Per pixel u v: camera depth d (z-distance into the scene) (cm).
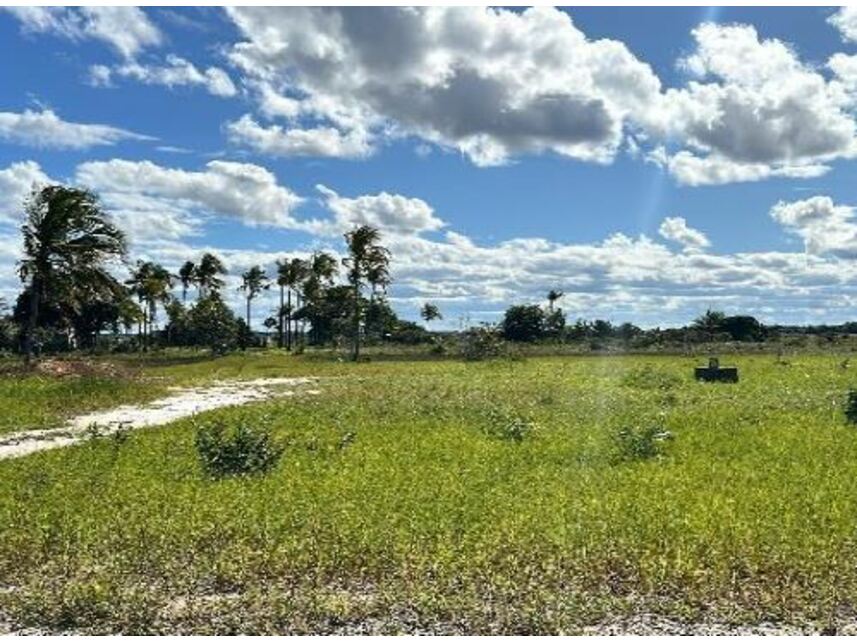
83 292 5500
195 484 1550
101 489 1505
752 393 3381
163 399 3631
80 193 5222
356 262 8306
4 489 1527
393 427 2348
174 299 12781
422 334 12269
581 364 6381
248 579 991
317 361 7481
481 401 3108
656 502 1330
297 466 1716
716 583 952
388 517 1241
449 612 877
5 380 3750
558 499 1358
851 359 6431
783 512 1262
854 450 1845
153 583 990
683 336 11669
